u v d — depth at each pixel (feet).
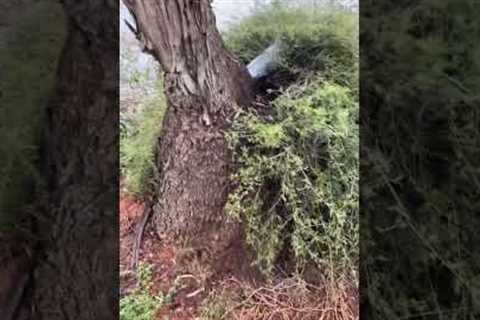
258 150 4.73
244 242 4.72
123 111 4.77
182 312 4.62
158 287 4.66
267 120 4.73
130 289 4.60
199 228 4.79
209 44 4.57
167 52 4.45
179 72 4.55
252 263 4.68
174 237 4.78
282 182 4.65
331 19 4.76
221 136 4.75
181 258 4.72
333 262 4.50
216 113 4.74
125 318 4.47
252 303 4.61
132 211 4.83
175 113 4.77
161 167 4.86
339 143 4.56
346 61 4.67
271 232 4.67
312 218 4.58
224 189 4.77
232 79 4.75
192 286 4.69
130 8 4.28
